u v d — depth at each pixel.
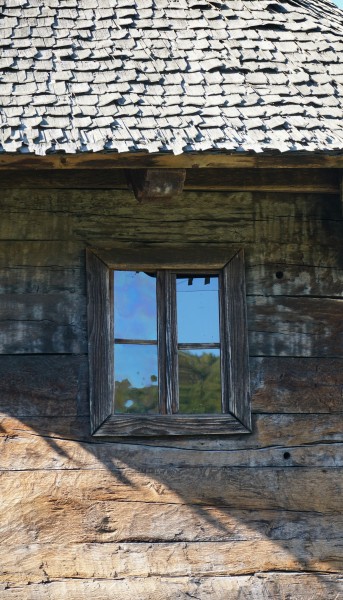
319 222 9.27
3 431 8.54
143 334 8.98
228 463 8.73
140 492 8.58
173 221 9.06
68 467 8.54
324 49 9.33
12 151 7.76
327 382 9.02
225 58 9.00
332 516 8.77
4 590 8.27
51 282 8.84
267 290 9.08
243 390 8.86
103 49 8.90
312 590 8.60
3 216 8.87
